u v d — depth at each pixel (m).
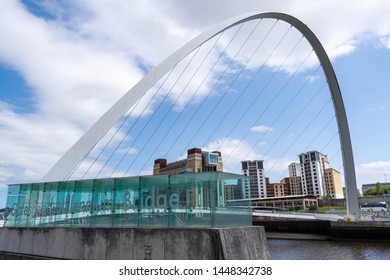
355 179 45.41
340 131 45.78
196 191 9.46
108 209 11.18
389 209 50.81
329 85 44.12
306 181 138.00
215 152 104.50
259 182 144.62
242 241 9.11
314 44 39.88
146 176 10.62
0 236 13.84
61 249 11.34
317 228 50.25
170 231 9.15
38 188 13.79
